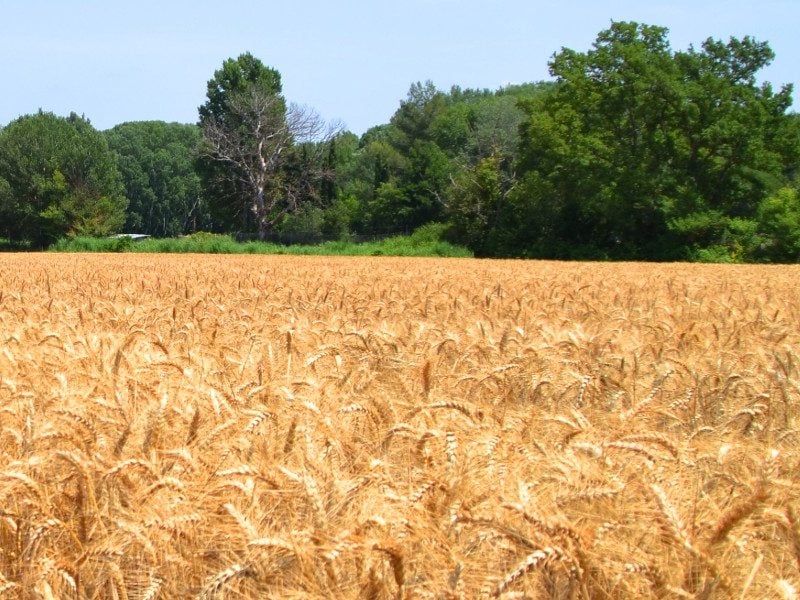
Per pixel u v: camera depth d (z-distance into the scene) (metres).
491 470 4.45
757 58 71.38
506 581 3.29
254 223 105.12
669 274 32.97
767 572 3.68
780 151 70.75
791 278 29.47
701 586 3.53
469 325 11.41
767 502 3.89
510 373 7.18
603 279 28.09
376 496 4.20
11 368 7.52
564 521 3.56
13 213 105.50
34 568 3.95
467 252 77.56
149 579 3.87
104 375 6.80
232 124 101.75
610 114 73.56
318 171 100.50
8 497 4.33
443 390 6.99
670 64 71.69
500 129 101.62
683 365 7.49
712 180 70.81
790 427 5.88
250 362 7.81
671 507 3.68
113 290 20.16
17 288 21.17
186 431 5.32
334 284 22.67
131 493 4.50
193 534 4.06
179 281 24.33
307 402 5.34
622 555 3.63
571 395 6.89
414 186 96.94
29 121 107.56
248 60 105.19
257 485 4.34
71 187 107.50
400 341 9.14
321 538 3.67
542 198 77.31
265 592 3.71
